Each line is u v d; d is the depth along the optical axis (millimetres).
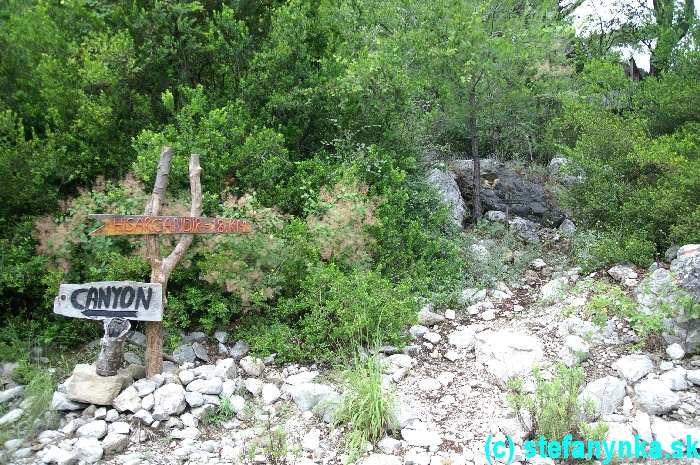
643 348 4992
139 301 4543
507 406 4496
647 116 7859
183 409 4391
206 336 5414
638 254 6125
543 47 7969
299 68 7066
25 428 4113
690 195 6062
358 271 5547
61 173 5887
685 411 4293
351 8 8172
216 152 6160
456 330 5684
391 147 7496
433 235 6820
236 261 5285
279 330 5195
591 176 7129
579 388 4523
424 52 7594
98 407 4402
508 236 7473
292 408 4543
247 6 7516
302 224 5824
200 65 7230
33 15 6531
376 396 4230
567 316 5504
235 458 3965
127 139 6480
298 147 7418
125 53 6289
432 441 4109
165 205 5570
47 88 6031
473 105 7988
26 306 5652
